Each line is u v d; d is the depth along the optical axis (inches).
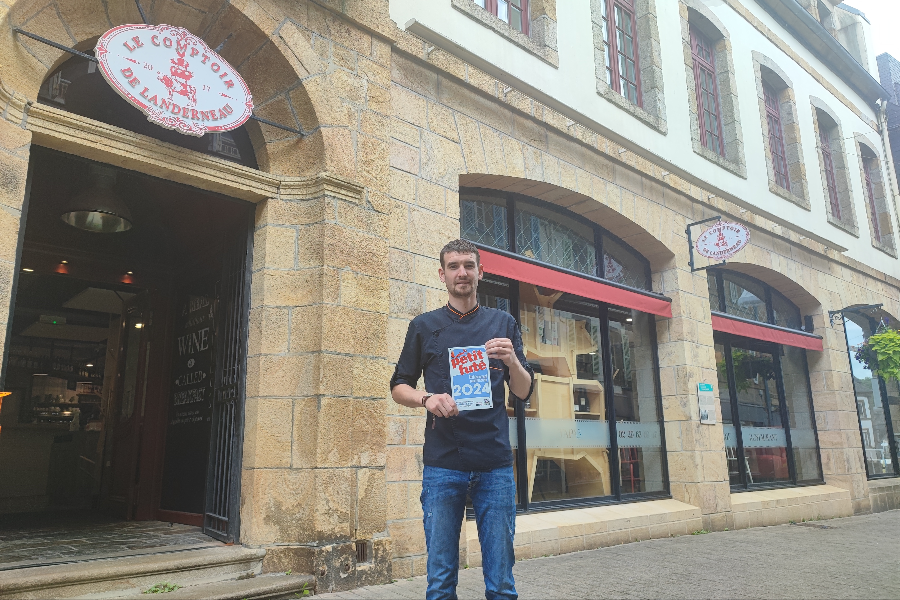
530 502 256.8
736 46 438.3
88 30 171.5
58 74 177.8
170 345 257.0
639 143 331.6
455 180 236.1
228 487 192.1
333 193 194.2
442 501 96.6
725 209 380.8
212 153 209.5
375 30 217.2
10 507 305.4
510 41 273.6
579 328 301.0
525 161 265.4
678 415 324.2
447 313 105.4
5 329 141.5
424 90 232.5
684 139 367.9
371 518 183.3
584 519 259.1
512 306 273.3
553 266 277.6
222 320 211.8
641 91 358.6
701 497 312.0
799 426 435.8
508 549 96.9
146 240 259.3
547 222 298.5
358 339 190.9
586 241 316.8
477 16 260.4
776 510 362.9
